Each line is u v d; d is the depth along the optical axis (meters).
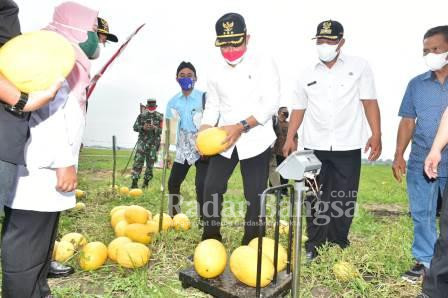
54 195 2.39
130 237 4.06
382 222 5.73
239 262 2.80
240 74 3.50
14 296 2.37
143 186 8.78
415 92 3.40
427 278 2.66
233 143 3.33
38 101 1.99
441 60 3.12
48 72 1.97
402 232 4.64
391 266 3.53
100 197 6.95
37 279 2.49
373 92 3.97
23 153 2.12
